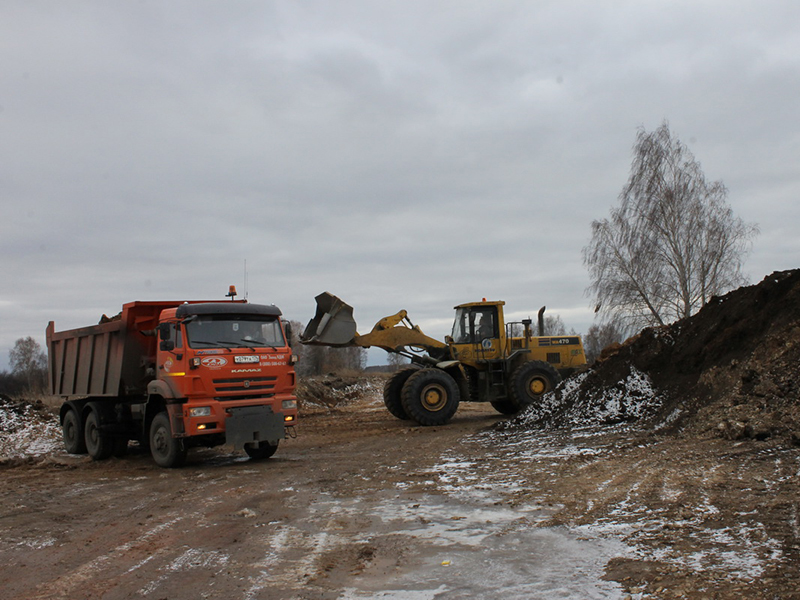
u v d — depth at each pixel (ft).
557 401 49.03
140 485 31.99
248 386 36.73
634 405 44.01
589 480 26.61
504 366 59.36
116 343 41.65
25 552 19.89
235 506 25.50
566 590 14.56
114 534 21.80
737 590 13.58
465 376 57.67
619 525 19.48
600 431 40.88
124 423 43.06
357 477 30.83
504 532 19.62
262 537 20.48
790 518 18.37
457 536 19.48
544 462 31.86
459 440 43.55
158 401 39.78
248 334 37.73
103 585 16.46
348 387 131.64
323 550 18.69
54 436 54.70
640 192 89.35
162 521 23.45
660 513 20.36
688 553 16.28
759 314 41.32
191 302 41.04
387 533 20.24
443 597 14.60
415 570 16.55
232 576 16.72
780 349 36.19
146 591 15.88
